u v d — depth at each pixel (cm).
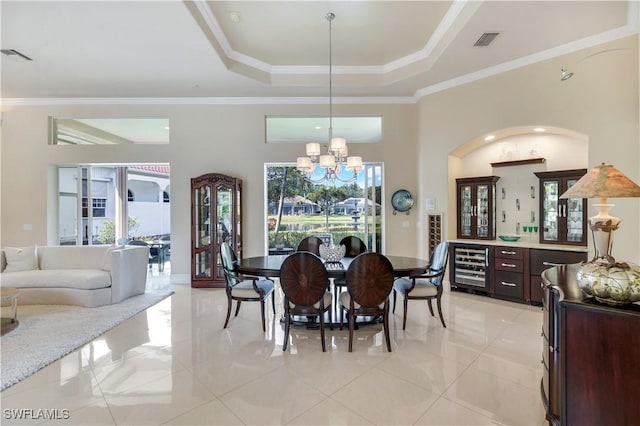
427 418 189
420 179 530
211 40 374
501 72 432
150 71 442
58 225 566
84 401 205
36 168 552
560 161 438
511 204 480
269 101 551
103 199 693
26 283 399
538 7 307
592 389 149
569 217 402
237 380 230
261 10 346
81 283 397
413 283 328
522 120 416
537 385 224
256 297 329
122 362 258
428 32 395
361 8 343
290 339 306
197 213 520
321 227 601
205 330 330
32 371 240
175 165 553
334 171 371
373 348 285
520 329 327
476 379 232
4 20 319
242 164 555
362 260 274
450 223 498
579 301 154
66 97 540
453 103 482
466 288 471
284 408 198
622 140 350
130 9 305
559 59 387
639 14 305
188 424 183
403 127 552
